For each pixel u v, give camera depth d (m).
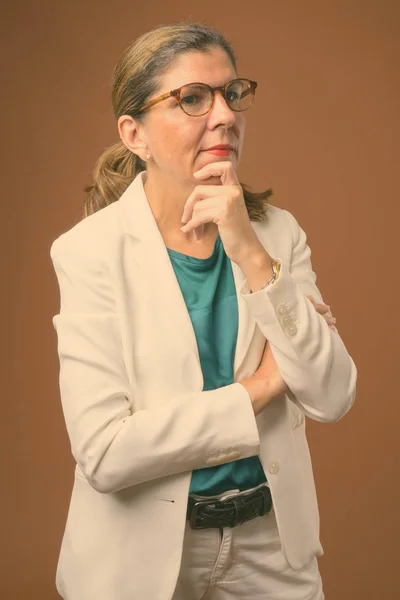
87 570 3.41
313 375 3.27
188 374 3.35
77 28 7.37
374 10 7.41
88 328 3.34
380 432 7.54
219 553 3.46
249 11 7.40
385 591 7.32
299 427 3.72
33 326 7.52
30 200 7.45
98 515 3.43
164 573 3.30
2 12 7.33
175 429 3.19
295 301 3.27
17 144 7.40
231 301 3.50
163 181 3.46
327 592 7.31
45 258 7.49
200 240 3.54
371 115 7.46
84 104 7.41
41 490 7.52
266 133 7.44
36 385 7.54
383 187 7.50
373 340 7.56
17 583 7.26
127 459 3.19
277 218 3.74
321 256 7.51
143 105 3.37
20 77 7.37
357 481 7.49
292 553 3.43
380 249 7.54
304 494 3.49
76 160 7.43
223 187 3.29
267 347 3.43
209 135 3.30
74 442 3.29
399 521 7.47
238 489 3.41
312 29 7.41
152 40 3.34
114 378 3.30
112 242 3.46
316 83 7.43
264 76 7.41
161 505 3.31
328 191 7.49
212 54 3.29
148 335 3.37
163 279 3.42
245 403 3.24
